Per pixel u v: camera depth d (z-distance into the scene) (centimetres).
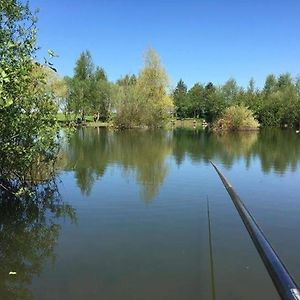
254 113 7881
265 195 1370
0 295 662
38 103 1225
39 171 1509
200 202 1259
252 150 2920
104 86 7650
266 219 1084
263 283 687
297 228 1004
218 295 646
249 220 620
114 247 871
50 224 1044
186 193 1387
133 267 762
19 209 1193
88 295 654
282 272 414
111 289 673
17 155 1196
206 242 897
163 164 2111
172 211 1158
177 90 12081
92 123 7300
